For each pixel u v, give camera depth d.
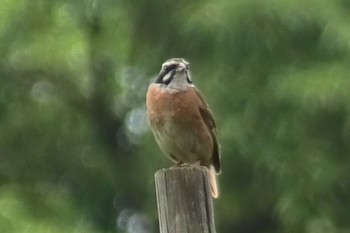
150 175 17.28
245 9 14.61
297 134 14.98
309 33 14.89
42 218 15.42
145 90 18.45
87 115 19.00
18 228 14.75
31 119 18.08
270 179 15.63
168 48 16.69
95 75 18.61
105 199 18.83
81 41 17.12
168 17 16.70
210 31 14.79
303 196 15.27
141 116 19.11
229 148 15.26
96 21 17.92
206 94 15.33
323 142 15.08
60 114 18.27
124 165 19.19
